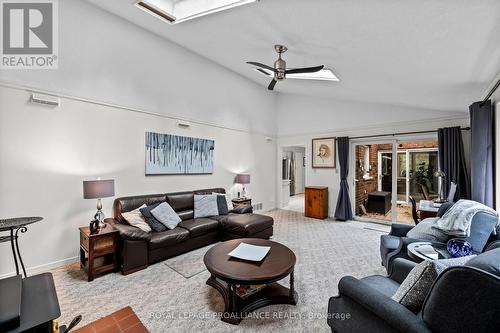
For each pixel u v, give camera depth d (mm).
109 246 2777
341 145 5629
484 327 915
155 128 4102
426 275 1259
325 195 5836
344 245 3840
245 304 2062
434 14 1599
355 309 1404
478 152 3117
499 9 1404
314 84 4484
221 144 5355
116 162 3588
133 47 3775
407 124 4887
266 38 2787
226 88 5453
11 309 951
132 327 1666
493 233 2068
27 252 2785
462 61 2211
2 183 2637
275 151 7062
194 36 3553
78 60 3182
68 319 1975
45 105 2926
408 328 1079
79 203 3191
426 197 4922
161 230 3320
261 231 3920
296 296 2271
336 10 1838
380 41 2168
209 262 2166
